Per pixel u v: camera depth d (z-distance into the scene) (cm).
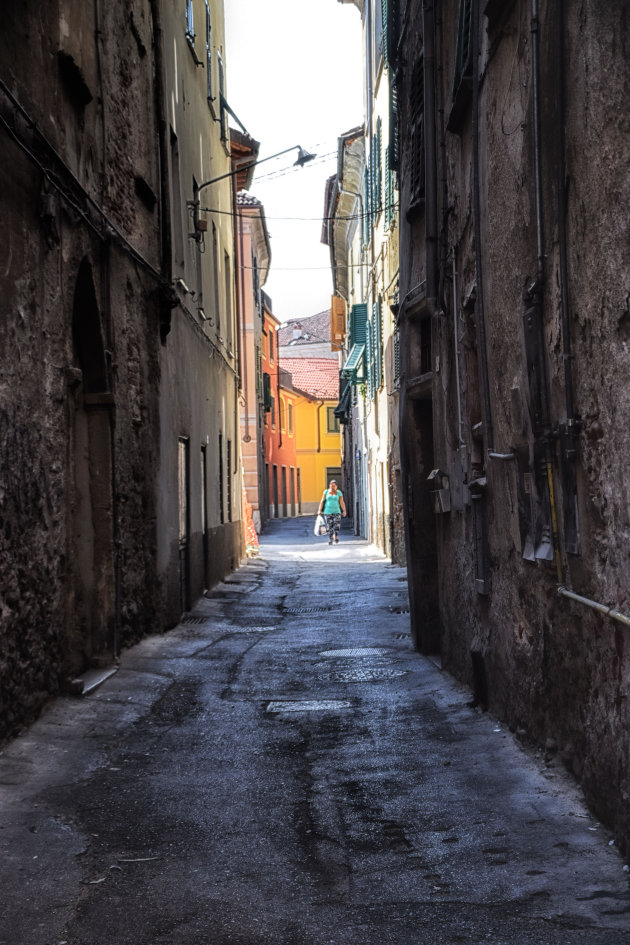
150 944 362
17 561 658
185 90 1553
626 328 411
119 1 1034
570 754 527
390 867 443
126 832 495
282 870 443
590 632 482
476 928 367
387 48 1212
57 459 763
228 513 2044
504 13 612
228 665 1005
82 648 907
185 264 1498
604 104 421
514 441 633
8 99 636
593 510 466
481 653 743
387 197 2092
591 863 418
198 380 1589
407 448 1112
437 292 943
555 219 514
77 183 817
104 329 934
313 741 700
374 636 1216
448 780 574
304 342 8912
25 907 396
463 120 797
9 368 645
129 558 1035
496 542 704
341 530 4362
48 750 639
